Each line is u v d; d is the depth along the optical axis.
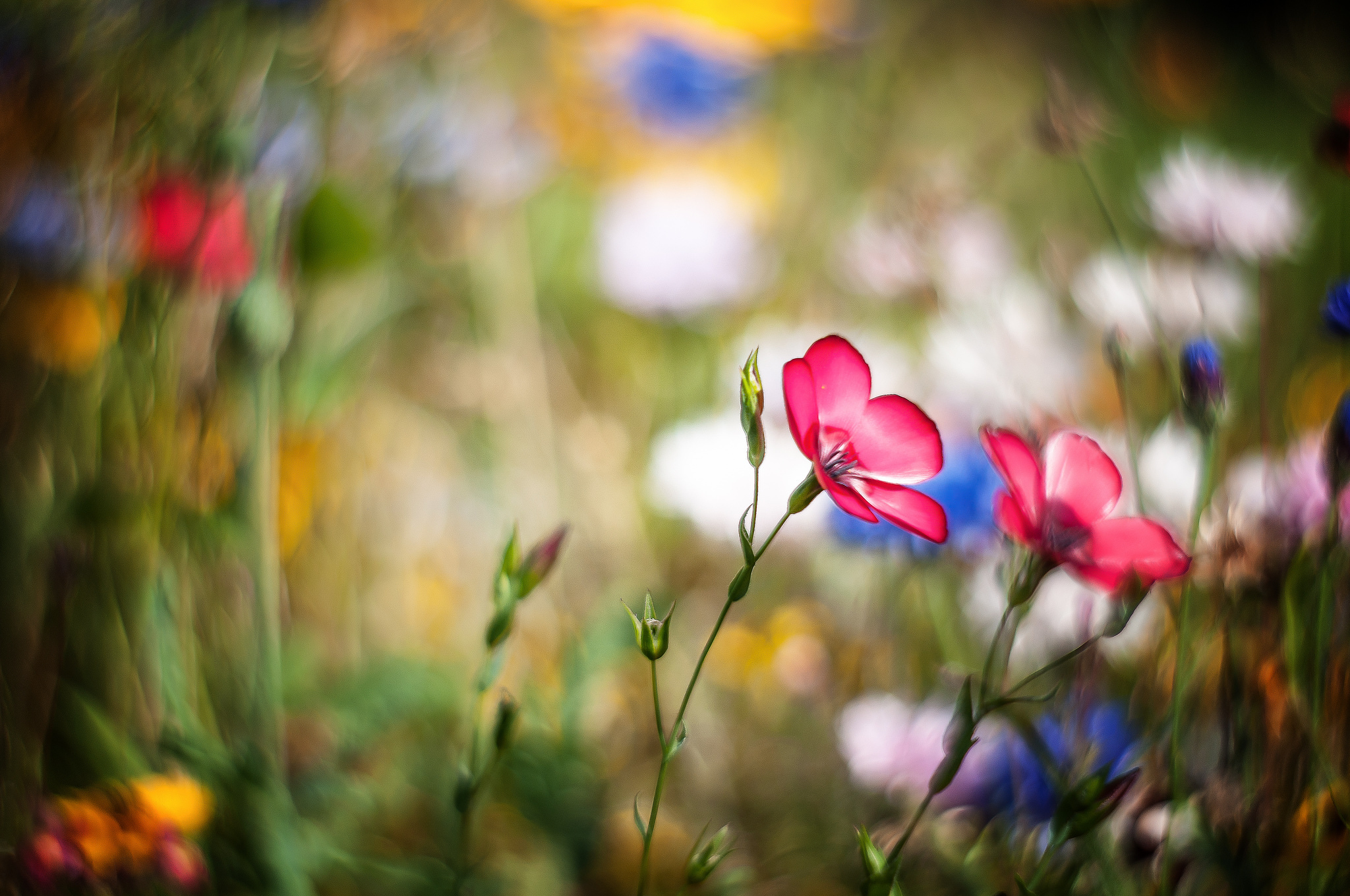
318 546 0.57
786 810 0.53
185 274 0.49
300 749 0.53
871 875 0.41
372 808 0.51
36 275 0.52
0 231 0.52
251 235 0.50
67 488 0.52
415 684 0.53
